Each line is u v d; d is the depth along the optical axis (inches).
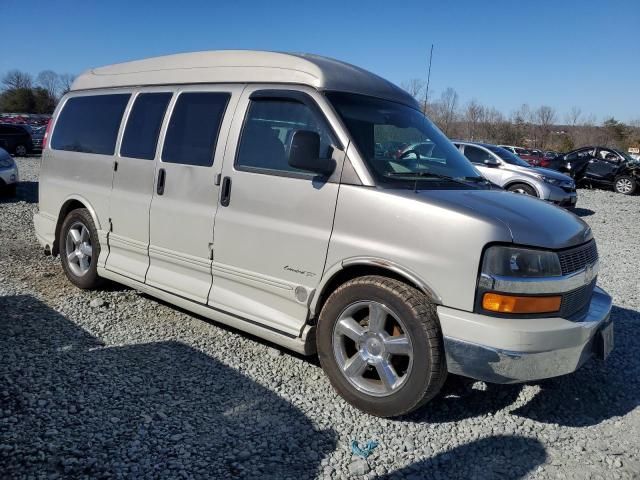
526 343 124.1
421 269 131.0
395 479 117.3
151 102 196.5
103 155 210.1
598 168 927.7
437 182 152.2
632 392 166.2
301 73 157.8
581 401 158.7
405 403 134.6
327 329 146.3
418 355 131.4
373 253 137.3
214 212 169.2
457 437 135.3
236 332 190.7
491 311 126.2
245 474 114.7
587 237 150.5
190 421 133.1
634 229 504.7
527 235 129.6
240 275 164.2
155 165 187.8
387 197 136.6
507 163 588.1
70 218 225.8
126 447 120.5
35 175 668.7
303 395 150.0
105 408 136.0
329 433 132.6
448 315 128.1
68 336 179.2
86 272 221.3
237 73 173.3
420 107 184.2
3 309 198.4
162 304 215.3
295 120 155.3
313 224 147.9
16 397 137.9
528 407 152.8
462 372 128.3
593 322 138.5
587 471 124.6
